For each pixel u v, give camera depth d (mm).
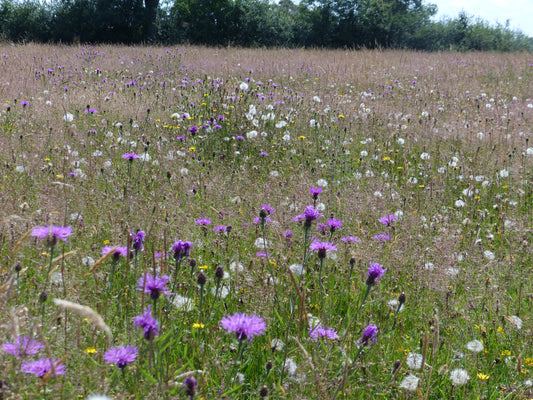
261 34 39719
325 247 2779
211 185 4844
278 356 2389
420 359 2562
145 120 7316
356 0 39969
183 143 6281
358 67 15516
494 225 4688
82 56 16031
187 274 3037
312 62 16266
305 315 2020
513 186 5770
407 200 4965
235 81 9617
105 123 7160
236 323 1899
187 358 2219
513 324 2963
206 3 38344
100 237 3561
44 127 6469
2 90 8820
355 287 3260
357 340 2502
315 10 40938
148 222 3783
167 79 11914
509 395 2426
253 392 2146
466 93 11766
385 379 2418
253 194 4652
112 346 2219
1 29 35469
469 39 42781
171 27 39312
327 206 4457
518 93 12391
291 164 5938
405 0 42438
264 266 3201
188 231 3699
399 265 3551
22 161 5074
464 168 6234
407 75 14680
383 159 6402
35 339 1992
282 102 8578
